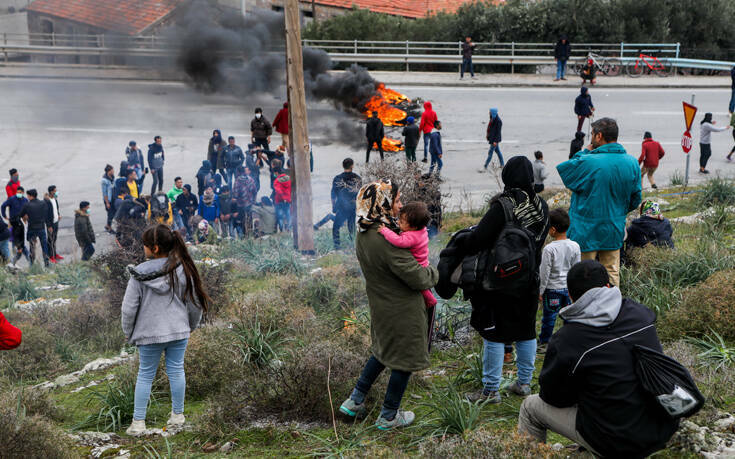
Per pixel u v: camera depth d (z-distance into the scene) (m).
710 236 8.98
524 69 31.67
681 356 4.90
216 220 15.68
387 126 23.95
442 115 24.61
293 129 12.06
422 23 32.91
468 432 3.65
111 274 9.24
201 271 8.88
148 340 4.39
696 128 22.34
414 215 3.86
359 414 4.39
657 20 30.70
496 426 4.05
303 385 4.67
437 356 5.76
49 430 4.18
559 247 5.25
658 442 2.90
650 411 2.89
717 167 18.44
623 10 30.97
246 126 25.22
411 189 10.96
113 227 16.98
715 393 4.15
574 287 3.10
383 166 11.41
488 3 32.44
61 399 5.63
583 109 20.84
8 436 3.95
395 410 4.20
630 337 2.96
